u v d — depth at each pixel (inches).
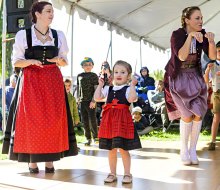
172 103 161.8
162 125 348.2
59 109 135.9
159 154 189.8
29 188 118.3
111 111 126.4
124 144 122.5
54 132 134.3
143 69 371.9
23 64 135.0
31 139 133.2
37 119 133.4
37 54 137.3
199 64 158.2
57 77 138.6
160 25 437.1
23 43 137.5
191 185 119.3
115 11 353.4
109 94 129.3
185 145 158.9
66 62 143.3
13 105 143.0
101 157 182.7
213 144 202.7
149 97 353.1
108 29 393.1
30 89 134.7
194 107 153.4
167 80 161.3
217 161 165.5
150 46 535.2
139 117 305.9
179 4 364.2
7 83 333.1
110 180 125.4
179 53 151.4
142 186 119.1
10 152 138.6
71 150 144.6
